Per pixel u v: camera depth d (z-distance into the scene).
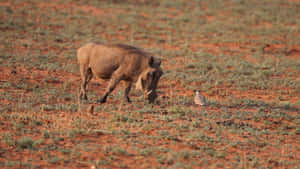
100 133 28.31
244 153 27.02
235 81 54.53
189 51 72.06
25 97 37.94
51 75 50.19
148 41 79.00
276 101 44.97
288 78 58.00
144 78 34.09
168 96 43.56
